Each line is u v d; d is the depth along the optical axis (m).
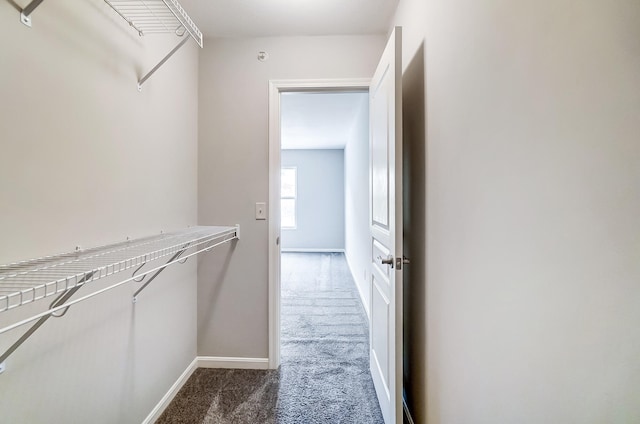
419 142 1.37
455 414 1.00
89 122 1.12
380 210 1.69
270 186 2.09
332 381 1.96
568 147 0.52
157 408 1.61
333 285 4.31
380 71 1.66
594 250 0.47
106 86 1.21
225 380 1.97
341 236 7.14
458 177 0.97
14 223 0.85
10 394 0.86
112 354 1.27
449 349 1.05
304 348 2.40
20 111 0.86
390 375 1.44
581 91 0.49
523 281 0.65
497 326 0.75
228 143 2.09
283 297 3.76
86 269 0.83
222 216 2.11
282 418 1.62
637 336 0.41
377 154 1.76
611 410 0.45
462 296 0.94
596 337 0.47
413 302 1.48
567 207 0.52
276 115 2.09
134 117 1.39
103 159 1.19
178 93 1.82
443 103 1.09
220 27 1.97
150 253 1.10
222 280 2.11
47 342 0.97
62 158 1.00
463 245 0.94
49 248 0.96
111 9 1.23
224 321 2.12
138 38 1.41
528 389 0.63
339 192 7.11
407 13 1.56
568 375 0.53
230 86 2.09
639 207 0.40
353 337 2.61
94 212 1.14
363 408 1.71
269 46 2.08
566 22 0.52
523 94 0.64
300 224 7.17
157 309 1.62
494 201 0.76
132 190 1.37
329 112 3.93
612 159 0.44
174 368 1.80
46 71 0.94
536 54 0.60
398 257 1.33
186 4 1.74
